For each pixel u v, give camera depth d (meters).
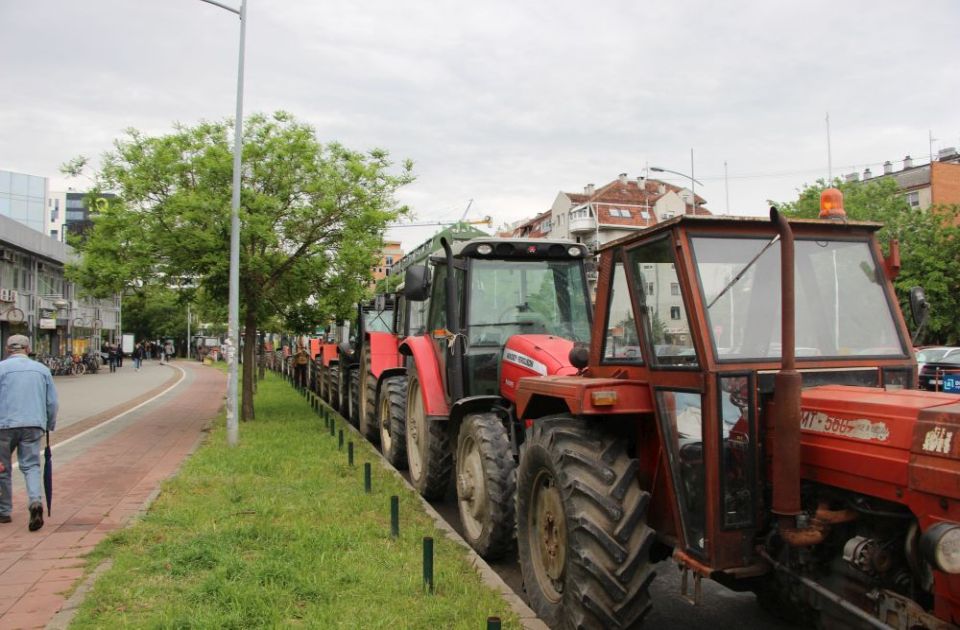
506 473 5.70
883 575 2.99
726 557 3.40
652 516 4.16
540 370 5.93
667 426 3.86
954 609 2.61
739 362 3.52
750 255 3.77
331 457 9.60
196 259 12.23
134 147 12.16
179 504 6.98
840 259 3.94
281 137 12.57
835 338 3.79
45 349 40.88
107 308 59.16
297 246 13.42
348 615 4.23
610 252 4.56
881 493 2.91
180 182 12.34
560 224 62.97
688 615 4.73
